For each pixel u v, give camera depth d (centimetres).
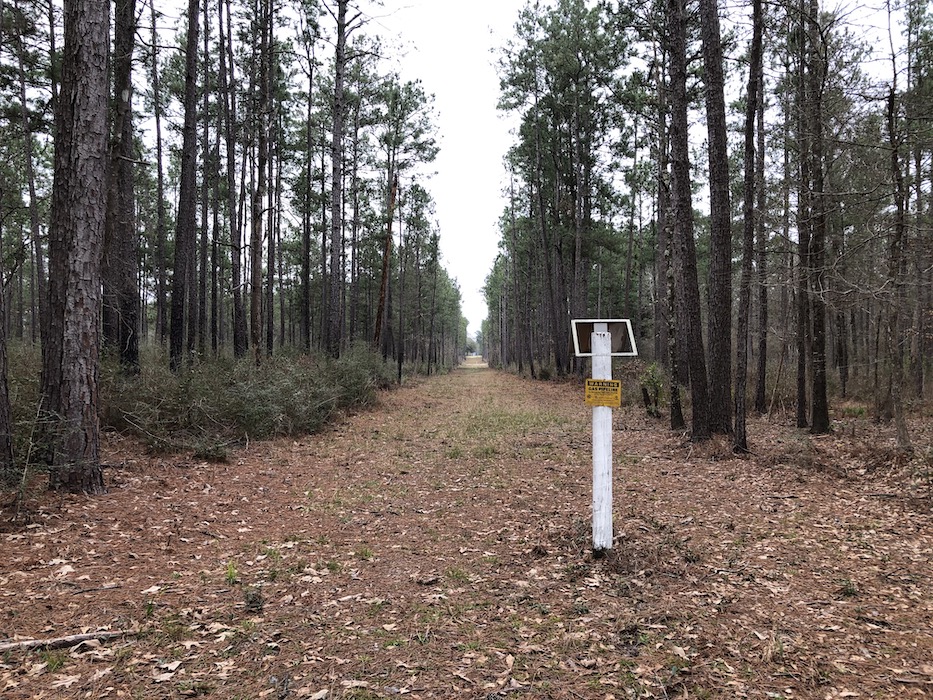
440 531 600
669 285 1302
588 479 831
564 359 3183
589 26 2306
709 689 312
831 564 496
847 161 959
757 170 1356
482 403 1962
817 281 976
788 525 607
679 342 1858
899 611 405
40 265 1786
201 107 2181
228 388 1116
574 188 2808
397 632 375
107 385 932
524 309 4606
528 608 411
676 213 1117
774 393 1538
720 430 1094
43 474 675
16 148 1591
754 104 1050
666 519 626
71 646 341
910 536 569
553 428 1355
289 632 372
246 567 486
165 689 304
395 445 1114
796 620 391
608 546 500
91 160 618
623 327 487
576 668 332
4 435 611
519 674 326
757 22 1012
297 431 1175
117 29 1099
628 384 1902
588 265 3303
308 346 2348
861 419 1381
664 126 1470
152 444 862
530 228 3600
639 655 346
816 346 1191
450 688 312
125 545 515
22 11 1291
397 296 4372
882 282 906
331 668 330
